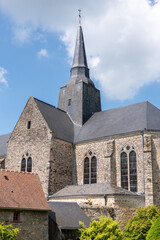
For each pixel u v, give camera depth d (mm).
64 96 56062
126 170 41156
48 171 42562
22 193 27328
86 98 53656
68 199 37875
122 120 46000
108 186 36469
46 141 44562
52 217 29188
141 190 39188
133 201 35906
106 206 34219
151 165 38594
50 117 48031
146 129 40406
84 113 52188
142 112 45219
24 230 25609
